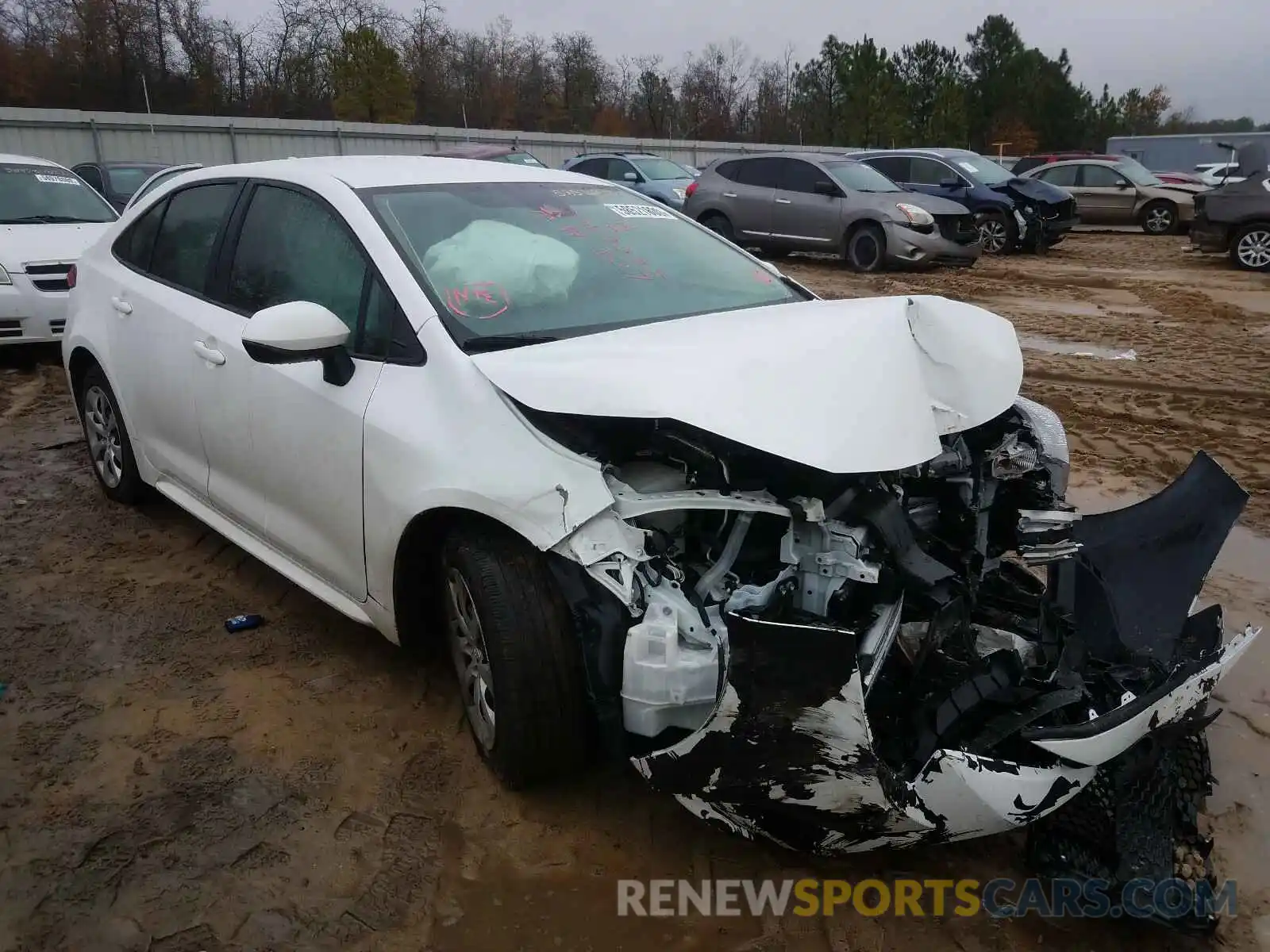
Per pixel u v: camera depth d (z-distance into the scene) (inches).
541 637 101.7
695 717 94.8
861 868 104.4
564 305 127.3
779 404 96.8
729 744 89.8
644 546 97.7
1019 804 87.2
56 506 201.0
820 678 84.8
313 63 1699.1
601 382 99.6
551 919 97.3
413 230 130.2
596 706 98.0
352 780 116.9
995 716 94.0
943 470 118.5
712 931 96.1
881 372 104.6
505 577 102.7
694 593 98.3
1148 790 98.0
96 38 1503.4
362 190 135.9
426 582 119.9
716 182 620.4
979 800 86.4
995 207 645.3
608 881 102.2
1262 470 220.7
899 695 97.6
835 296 477.1
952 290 491.2
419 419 111.3
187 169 438.0
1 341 303.1
